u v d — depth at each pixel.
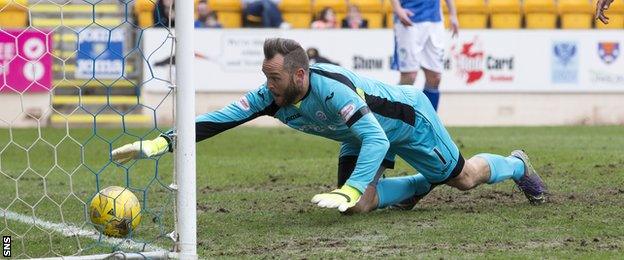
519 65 46.34
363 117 15.25
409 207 18.06
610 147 32.06
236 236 15.80
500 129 42.31
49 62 43.53
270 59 15.16
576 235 15.28
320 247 14.68
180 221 13.73
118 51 45.25
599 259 13.46
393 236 15.39
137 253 13.57
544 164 26.02
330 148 32.69
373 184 17.28
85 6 46.72
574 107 46.72
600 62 46.69
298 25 48.03
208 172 25.64
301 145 33.84
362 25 46.94
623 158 27.53
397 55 33.06
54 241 15.63
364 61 45.81
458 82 46.06
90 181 24.00
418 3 32.50
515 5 48.41
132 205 15.38
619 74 46.75
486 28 47.47
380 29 45.72
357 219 17.08
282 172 25.42
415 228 16.03
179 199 13.72
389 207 18.28
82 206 19.62
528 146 32.72
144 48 45.09
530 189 18.30
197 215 18.11
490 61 46.16
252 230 16.36
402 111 16.39
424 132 16.72
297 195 20.92
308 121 16.08
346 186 14.87
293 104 15.76
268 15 46.59
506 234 15.41
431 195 19.95
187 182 13.72
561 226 16.03
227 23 47.84
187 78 13.72
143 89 45.25
